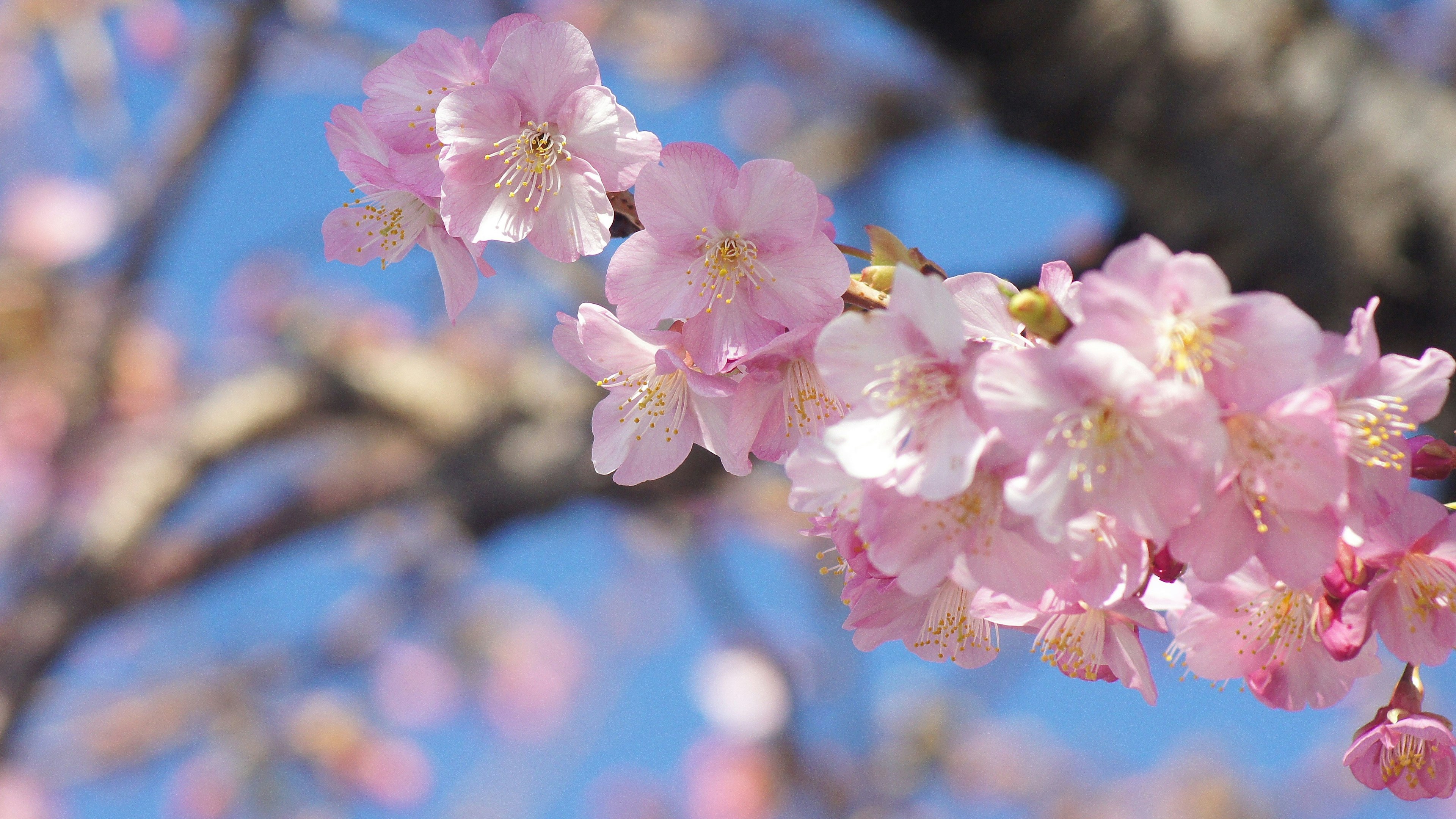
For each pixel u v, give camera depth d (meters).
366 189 0.59
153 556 1.38
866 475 0.55
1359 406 0.55
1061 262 0.57
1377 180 0.73
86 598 1.35
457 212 0.58
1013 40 0.79
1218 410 0.54
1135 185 0.82
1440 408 0.55
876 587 0.57
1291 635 0.57
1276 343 0.54
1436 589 0.56
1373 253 0.73
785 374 0.57
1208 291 0.54
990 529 0.55
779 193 0.57
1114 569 0.55
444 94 0.58
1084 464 0.54
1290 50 0.76
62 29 1.33
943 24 0.80
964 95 1.10
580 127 0.58
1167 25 0.77
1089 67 0.78
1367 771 0.58
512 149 0.58
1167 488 0.54
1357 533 0.56
